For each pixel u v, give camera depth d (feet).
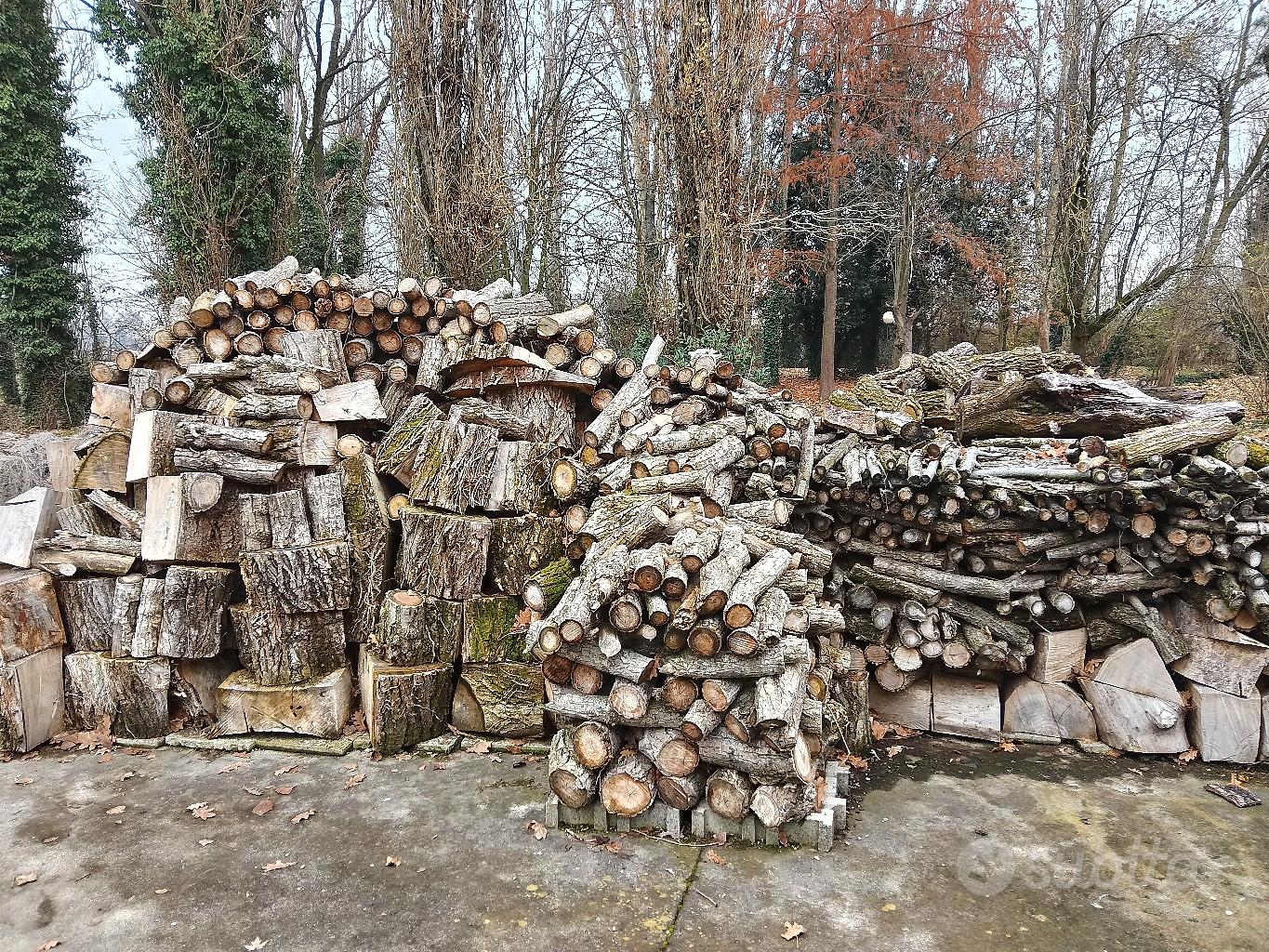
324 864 11.00
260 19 42.16
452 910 9.91
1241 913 9.82
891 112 56.65
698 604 10.80
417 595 15.34
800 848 11.28
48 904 10.07
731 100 29.45
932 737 15.52
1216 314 41.06
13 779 13.57
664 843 11.42
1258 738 13.99
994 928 9.53
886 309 64.75
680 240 30.55
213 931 9.56
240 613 14.94
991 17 53.52
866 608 15.58
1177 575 14.56
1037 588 15.07
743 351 29.37
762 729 10.46
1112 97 45.78
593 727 11.53
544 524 15.58
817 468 15.28
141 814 12.38
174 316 19.38
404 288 18.28
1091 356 47.55
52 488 16.42
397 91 33.17
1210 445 14.10
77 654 15.35
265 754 14.62
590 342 18.98
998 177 56.85
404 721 14.61
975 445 17.34
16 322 41.75
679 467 15.43
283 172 42.22
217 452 15.12
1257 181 44.62
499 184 34.35
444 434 15.71
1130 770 13.98
